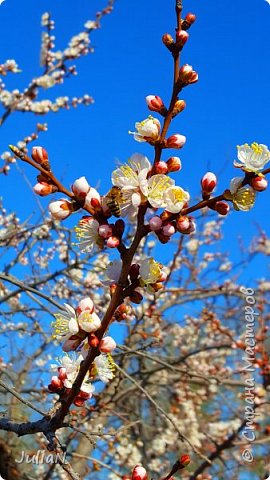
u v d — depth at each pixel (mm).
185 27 290
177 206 271
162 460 1100
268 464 958
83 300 288
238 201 283
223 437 1034
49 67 829
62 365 319
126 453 897
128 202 284
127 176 277
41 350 887
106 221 287
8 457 719
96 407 716
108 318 282
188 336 1157
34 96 814
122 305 299
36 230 795
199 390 1090
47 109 789
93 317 284
